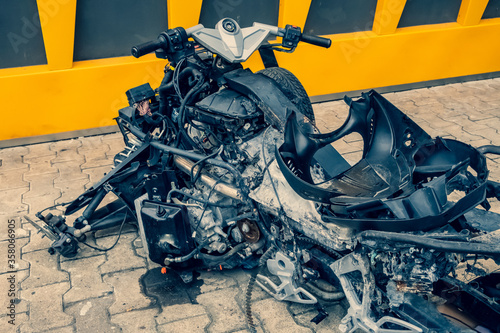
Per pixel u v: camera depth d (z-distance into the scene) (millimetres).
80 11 5137
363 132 3123
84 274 3607
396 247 2412
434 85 6887
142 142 3930
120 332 3090
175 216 3205
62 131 5520
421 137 2910
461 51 6688
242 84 3299
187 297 3381
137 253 3834
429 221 2328
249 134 3303
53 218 3695
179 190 3469
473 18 6496
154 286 3488
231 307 3285
